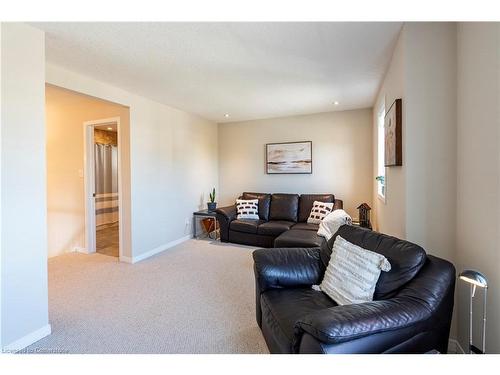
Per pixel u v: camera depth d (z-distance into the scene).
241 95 3.62
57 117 4.16
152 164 3.87
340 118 4.59
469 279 1.24
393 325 1.11
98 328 2.01
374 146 4.14
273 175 5.15
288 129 4.98
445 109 1.78
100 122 3.76
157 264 3.46
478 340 1.52
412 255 1.46
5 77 1.73
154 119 3.90
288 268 1.91
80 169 4.03
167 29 1.95
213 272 3.17
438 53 1.79
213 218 4.99
